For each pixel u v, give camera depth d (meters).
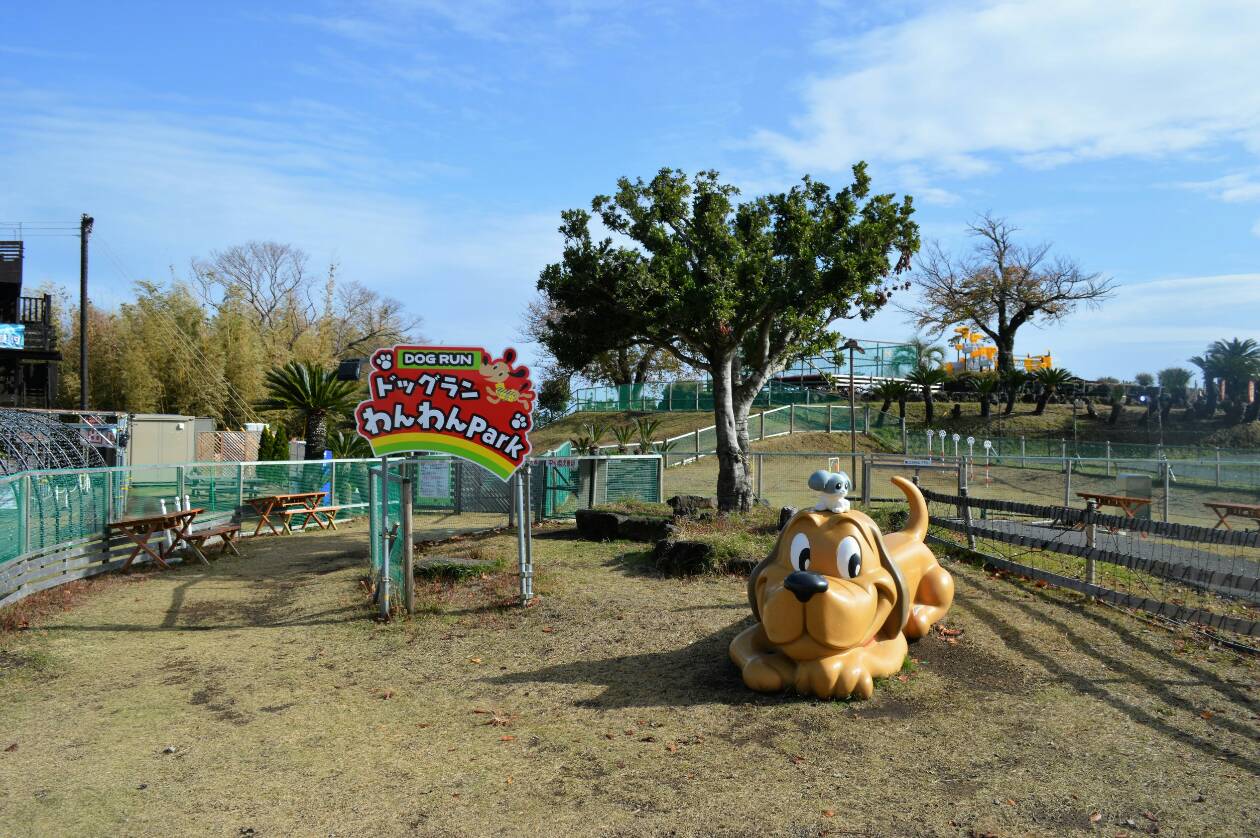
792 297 13.89
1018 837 4.21
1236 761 5.02
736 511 14.48
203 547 14.49
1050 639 7.59
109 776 5.22
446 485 18.95
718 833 4.33
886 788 4.79
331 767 5.30
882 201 14.57
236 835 4.45
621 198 15.05
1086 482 23.73
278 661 7.73
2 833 4.49
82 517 11.99
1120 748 5.26
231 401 42.19
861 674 6.18
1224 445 36.88
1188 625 7.86
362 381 23.98
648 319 14.23
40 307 36.50
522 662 7.51
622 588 10.14
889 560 6.48
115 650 8.13
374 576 10.96
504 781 5.03
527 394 9.57
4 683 7.12
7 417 18.69
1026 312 47.75
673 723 5.88
